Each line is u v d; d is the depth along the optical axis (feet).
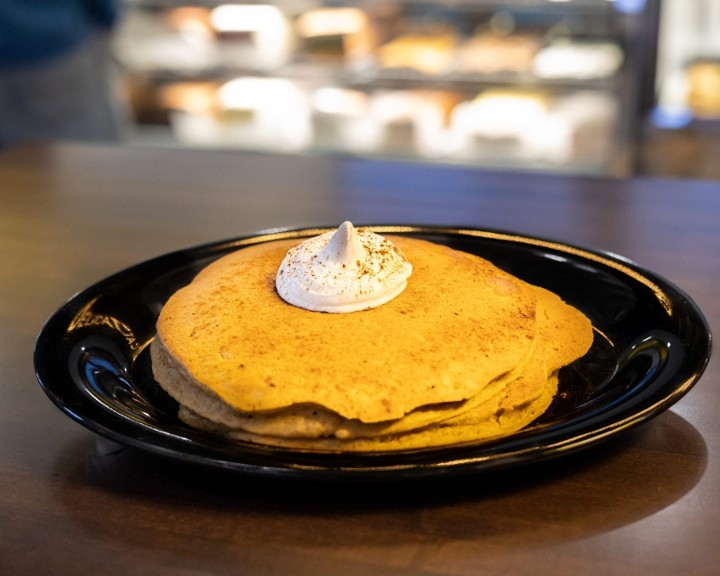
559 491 1.02
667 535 0.95
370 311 1.19
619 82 3.62
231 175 2.38
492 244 1.53
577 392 1.19
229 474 1.07
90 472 1.09
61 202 2.20
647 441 1.12
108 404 1.10
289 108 4.19
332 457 0.98
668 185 2.20
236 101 4.22
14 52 3.76
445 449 0.99
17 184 2.36
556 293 1.44
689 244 1.80
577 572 0.90
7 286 1.70
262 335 1.14
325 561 0.92
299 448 1.03
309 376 1.06
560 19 3.75
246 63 4.17
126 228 2.01
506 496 1.01
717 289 1.57
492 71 3.79
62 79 3.91
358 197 2.17
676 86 3.72
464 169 2.38
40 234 1.98
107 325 1.34
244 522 0.99
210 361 1.11
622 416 1.00
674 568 0.91
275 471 0.94
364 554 0.93
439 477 0.93
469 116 3.90
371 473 0.93
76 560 0.94
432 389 1.04
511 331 1.17
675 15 3.68
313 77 4.07
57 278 1.73
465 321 1.17
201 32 4.17
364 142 4.14
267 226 1.99
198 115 4.32
